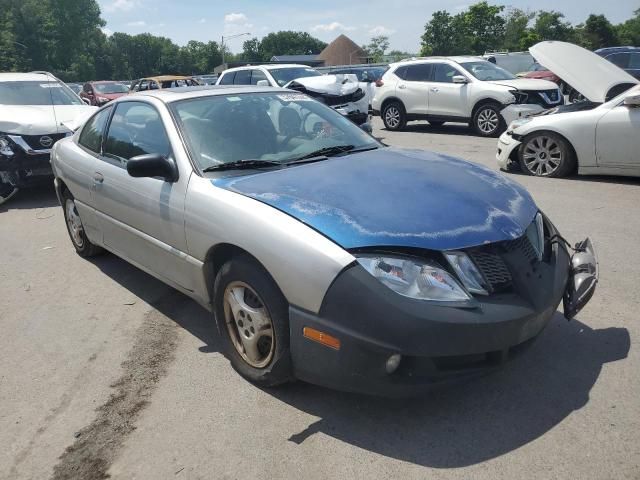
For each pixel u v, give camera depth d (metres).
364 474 2.54
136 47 112.00
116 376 3.49
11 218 7.52
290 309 2.83
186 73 123.38
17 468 2.74
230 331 3.33
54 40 75.19
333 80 11.25
